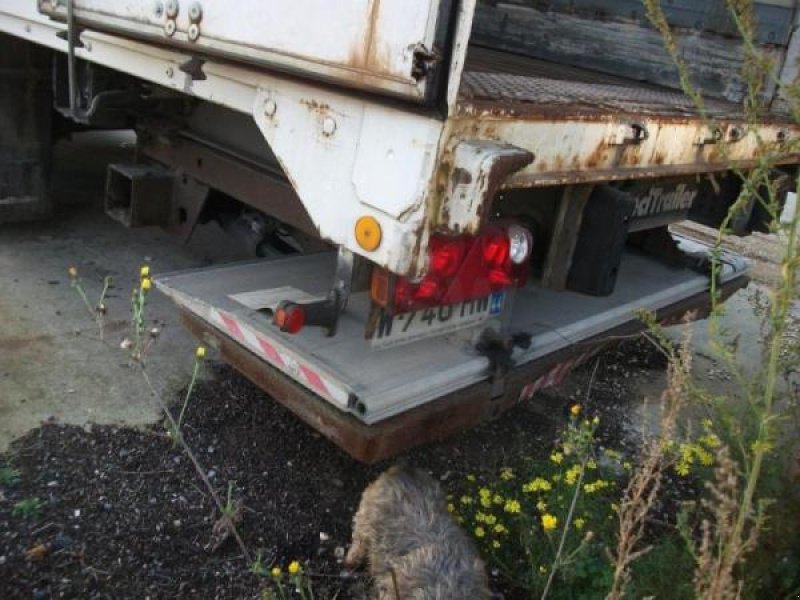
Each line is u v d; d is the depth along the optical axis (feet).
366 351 9.41
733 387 16.06
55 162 23.39
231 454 11.37
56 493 10.07
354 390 8.60
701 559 6.72
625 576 7.57
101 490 10.26
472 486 11.46
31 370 12.74
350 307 10.22
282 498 10.68
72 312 14.83
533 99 8.94
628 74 14.96
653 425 14.15
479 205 6.92
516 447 12.75
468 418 9.84
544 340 10.95
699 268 15.08
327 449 11.76
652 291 13.71
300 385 9.31
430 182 6.99
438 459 12.10
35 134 16.84
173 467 10.91
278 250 13.88
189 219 14.69
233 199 14.65
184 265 17.65
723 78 13.70
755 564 8.59
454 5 6.57
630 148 9.63
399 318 9.33
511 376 10.21
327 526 10.35
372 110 7.29
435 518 9.27
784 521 8.75
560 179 8.65
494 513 10.86
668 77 14.39
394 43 6.75
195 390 12.79
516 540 10.42
